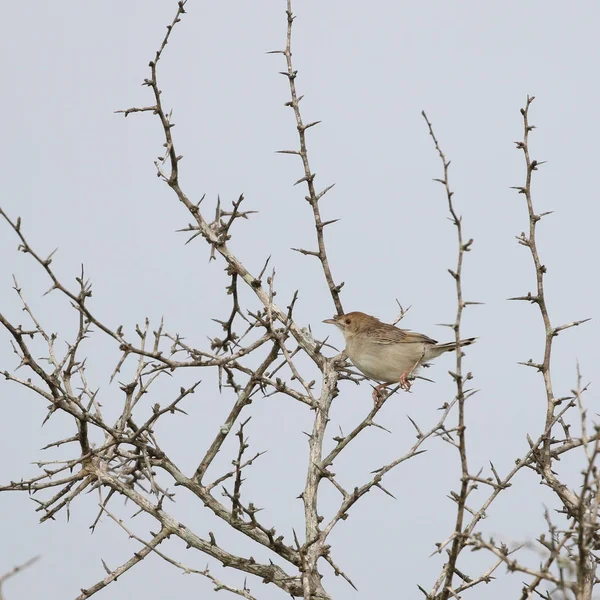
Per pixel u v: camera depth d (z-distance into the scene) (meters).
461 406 8.68
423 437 10.50
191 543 11.23
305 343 13.14
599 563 8.90
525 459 10.38
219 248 12.98
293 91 13.20
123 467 11.80
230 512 11.38
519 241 10.98
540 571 7.95
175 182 12.95
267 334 11.62
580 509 7.84
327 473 11.49
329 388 12.40
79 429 11.20
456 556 9.01
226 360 11.27
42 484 11.09
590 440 9.95
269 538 11.00
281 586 11.15
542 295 10.78
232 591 10.38
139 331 11.30
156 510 11.33
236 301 11.60
